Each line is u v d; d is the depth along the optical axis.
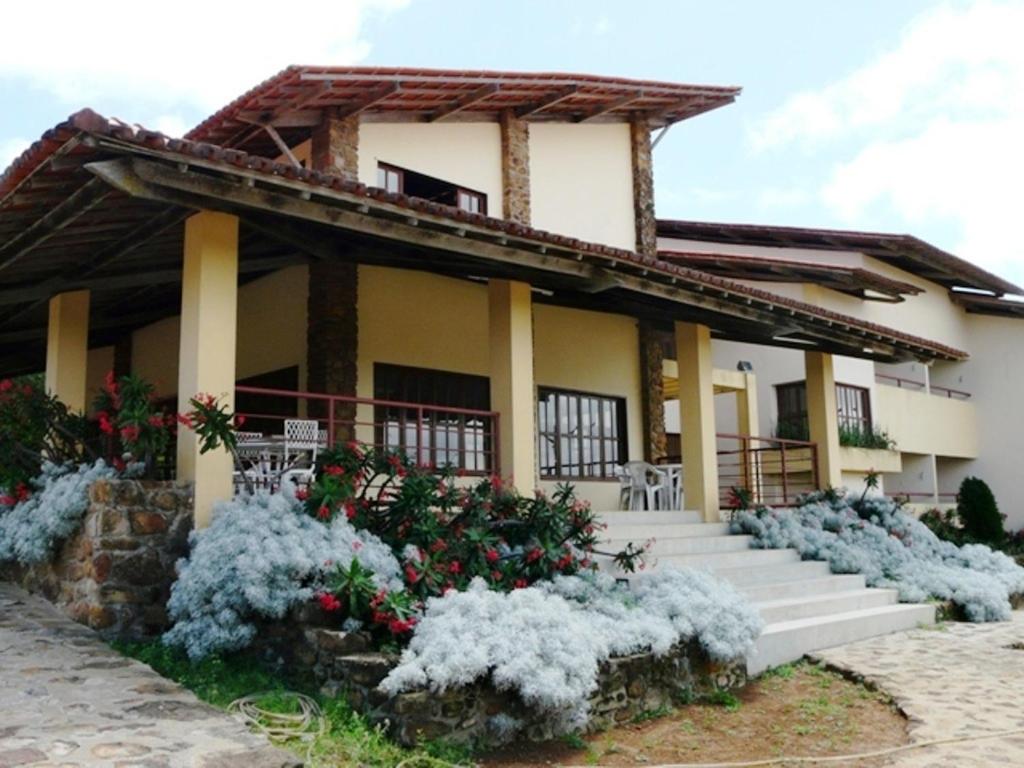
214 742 4.85
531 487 9.88
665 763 5.86
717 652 7.34
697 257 18.41
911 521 14.05
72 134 6.08
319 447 8.55
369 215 7.83
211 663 6.53
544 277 10.07
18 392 8.76
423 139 12.80
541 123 14.47
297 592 6.52
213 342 7.50
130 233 8.25
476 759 5.68
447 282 12.12
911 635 10.27
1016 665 8.59
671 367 16.11
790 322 12.65
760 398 19.77
